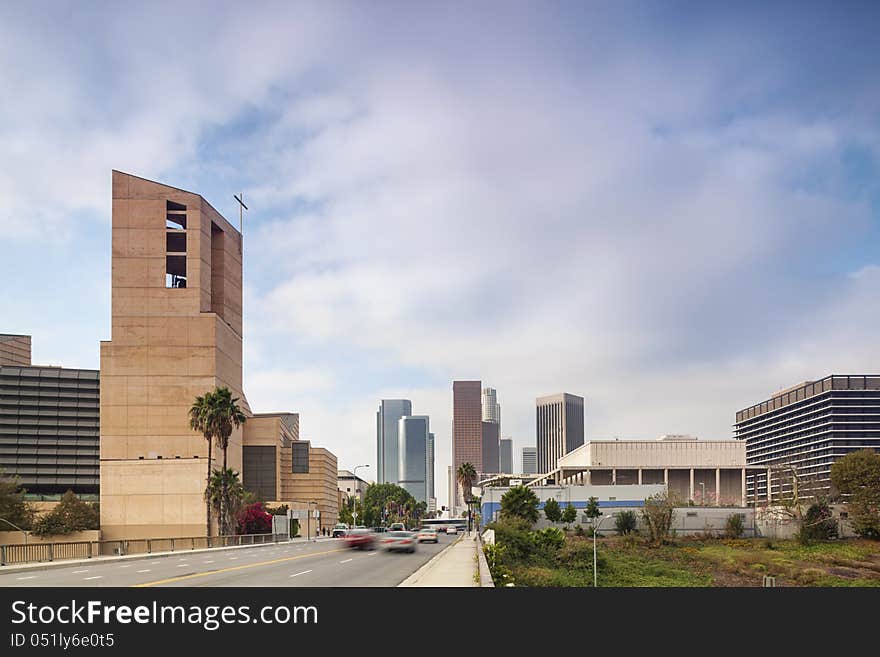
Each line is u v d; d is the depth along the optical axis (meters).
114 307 123.88
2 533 103.06
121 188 126.25
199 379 122.94
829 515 101.94
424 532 76.56
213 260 137.12
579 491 129.25
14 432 137.75
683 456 161.25
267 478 167.25
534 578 59.47
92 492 140.00
